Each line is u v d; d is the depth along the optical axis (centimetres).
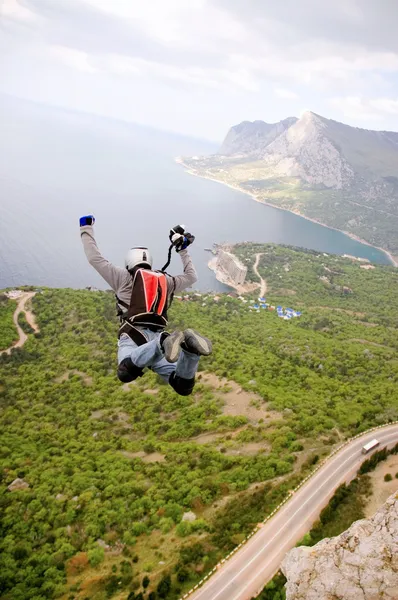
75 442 6731
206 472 5547
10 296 13112
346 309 18712
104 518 4759
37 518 4894
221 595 3731
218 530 4488
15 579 4091
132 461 6106
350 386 8400
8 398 8369
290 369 9206
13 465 6112
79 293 13650
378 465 5434
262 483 5166
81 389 8481
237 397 7744
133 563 4200
